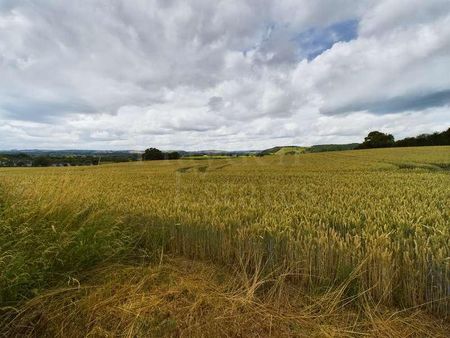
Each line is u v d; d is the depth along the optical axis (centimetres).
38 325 304
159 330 300
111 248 437
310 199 820
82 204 558
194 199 862
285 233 457
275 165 3067
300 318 327
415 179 1384
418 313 337
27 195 551
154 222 582
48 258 369
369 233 448
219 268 460
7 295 308
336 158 4019
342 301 357
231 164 3469
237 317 328
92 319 317
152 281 401
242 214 607
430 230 477
